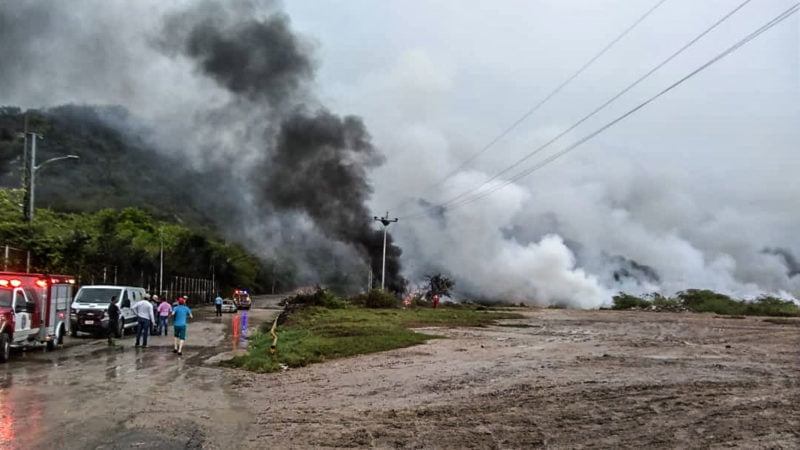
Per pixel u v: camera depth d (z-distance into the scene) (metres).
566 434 9.18
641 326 35.97
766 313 62.09
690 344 23.66
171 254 70.69
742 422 9.73
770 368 16.19
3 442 8.54
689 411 10.61
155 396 12.52
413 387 13.79
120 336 27.73
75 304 28.09
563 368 16.47
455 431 9.49
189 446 8.55
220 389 13.59
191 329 34.44
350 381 14.80
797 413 10.40
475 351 21.23
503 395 12.54
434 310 52.12
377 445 8.70
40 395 12.40
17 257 34.91
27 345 19.94
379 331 27.53
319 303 49.44
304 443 8.80
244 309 68.06
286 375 15.90
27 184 36.53
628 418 10.15
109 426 9.68
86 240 42.31
